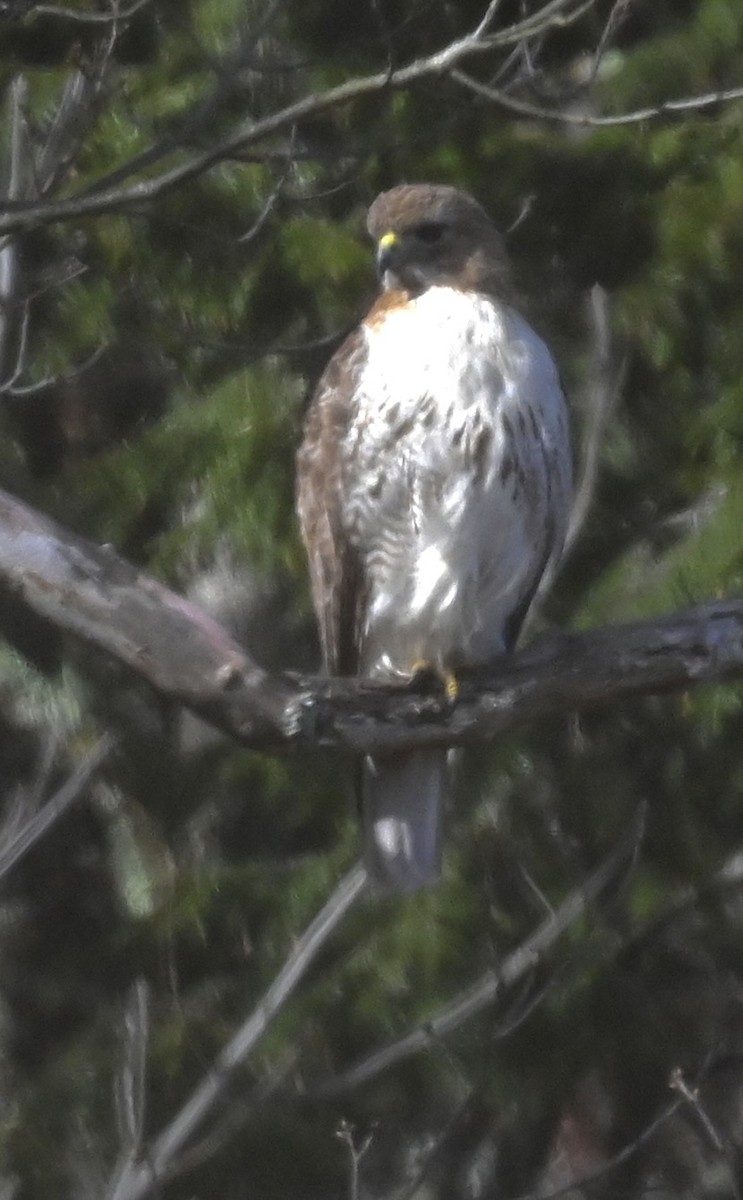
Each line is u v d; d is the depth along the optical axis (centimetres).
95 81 1184
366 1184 1323
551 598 1268
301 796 1322
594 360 1196
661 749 1326
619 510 1269
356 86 1005
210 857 1373
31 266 1353
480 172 1278
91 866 1434
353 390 1038
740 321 1255
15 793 1322
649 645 915
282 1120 1270
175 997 1264
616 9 1145
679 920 1373
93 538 1264
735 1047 1373
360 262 1252
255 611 1336
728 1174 1243
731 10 1285
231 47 1255
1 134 1260
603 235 1285
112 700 1355
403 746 900
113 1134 1273
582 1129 1438
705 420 1229
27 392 1220
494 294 1054
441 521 1021
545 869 1290
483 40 988
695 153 1278
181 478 1255
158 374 1386
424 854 1046
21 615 1348
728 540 1175
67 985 1409
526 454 1018
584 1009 1322
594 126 1228
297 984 1259
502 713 905
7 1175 1261
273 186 1251
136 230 1272
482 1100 1305
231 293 1275
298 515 1196
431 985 1255
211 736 1354
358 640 1064
